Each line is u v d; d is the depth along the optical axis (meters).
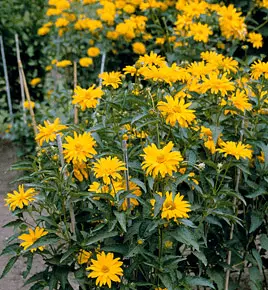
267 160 0.75
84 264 0.71
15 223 0.71
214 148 0.75
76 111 1.11
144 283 0.68
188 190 0.75
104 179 0.64
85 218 0.71
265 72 0.79
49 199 0.70
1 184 1.40
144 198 0.69
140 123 0.74
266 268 0.90
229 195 0.77
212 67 0.82
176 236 0.65
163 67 0.76
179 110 0.68
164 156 0.61
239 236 0.82
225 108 0.74
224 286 0.84
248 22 1.43
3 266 1.06
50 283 0.68
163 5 1.47
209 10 1.37
